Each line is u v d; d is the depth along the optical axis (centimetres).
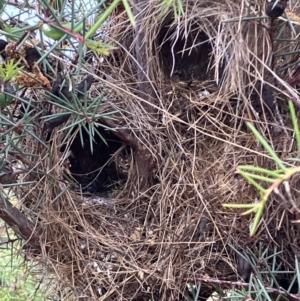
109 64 38
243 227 34
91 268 35
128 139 36
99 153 41
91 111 32
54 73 30
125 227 37
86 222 37
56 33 21
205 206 34
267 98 31
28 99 31
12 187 35
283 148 32
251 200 33
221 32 33
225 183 34
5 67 25
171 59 41
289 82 31
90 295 36
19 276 48
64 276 36
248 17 29
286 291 30
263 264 33
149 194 38
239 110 34
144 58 37
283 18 29
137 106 37
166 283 34
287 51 32
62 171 36
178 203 36
